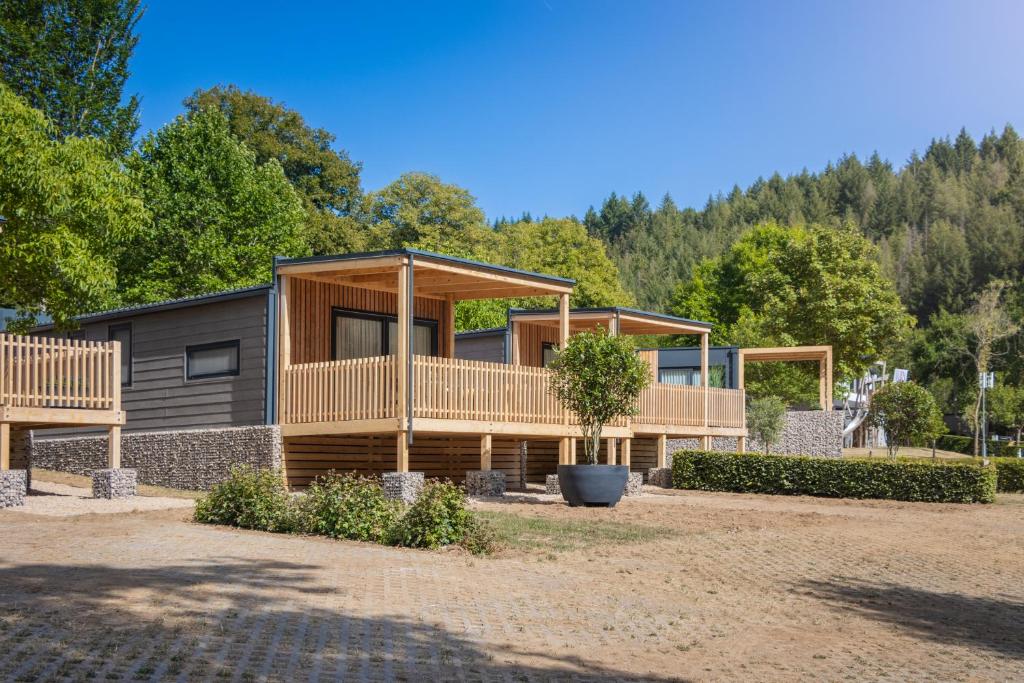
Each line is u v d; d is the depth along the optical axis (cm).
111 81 3422
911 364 7219
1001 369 6869
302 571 977
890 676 762
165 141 3756
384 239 4975
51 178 1789
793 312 4972
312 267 1856
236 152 3822
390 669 656
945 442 5978
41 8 3338
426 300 2188
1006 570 1322
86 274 1878
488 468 1886
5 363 1586
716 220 15712
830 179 16750
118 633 682
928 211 15062
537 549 1240
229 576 920
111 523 1270
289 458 1877
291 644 695
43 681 566
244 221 3816
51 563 933
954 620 1012
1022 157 15525
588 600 960
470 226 5075
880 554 1394
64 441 2242
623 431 2175
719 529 1522
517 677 670
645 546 1320
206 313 2030
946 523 1773
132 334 2180
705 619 934
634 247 14562
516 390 1922
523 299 4641
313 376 1845
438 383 1769
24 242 1831
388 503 1305
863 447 5819
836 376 4969
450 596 913
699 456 2405
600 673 702
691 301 6788
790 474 2319
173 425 2077
